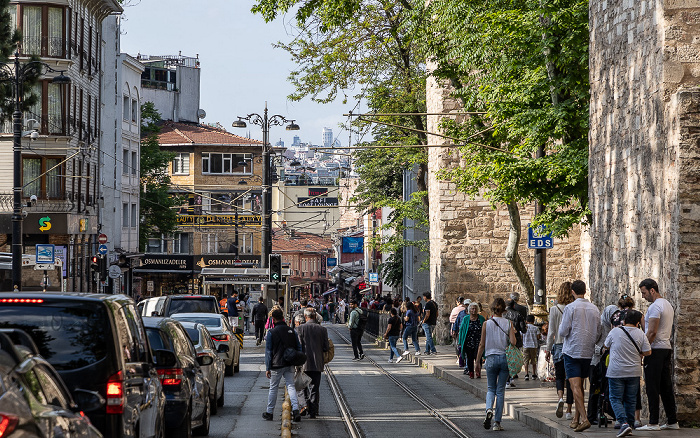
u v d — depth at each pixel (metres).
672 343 13.95
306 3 29.33
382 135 43.41
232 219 87.31
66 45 49.06
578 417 14.08
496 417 15.48
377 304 54.88
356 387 23.50
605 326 14.73
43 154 48.31
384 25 35.94
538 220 23.22
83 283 52.22
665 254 14.46
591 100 19.41
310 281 110.31
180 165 88.19
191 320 26.86
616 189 17.44
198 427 14.35
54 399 6.86
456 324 27.44
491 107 23.91
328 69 36.16
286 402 18.20
